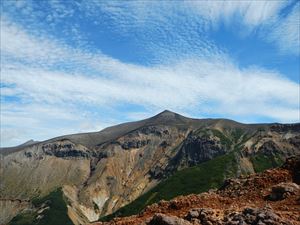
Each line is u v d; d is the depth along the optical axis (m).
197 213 25.22
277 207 26.77
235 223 22.80
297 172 32.75
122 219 30.34
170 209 29.69
